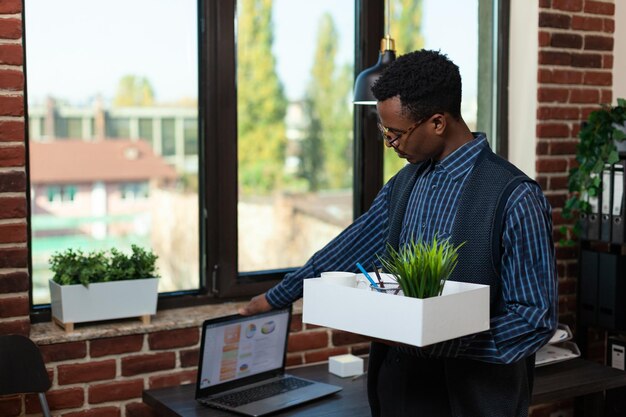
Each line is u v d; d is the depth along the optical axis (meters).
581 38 3.60
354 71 3.36
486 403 1.74
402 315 1.52
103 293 2.68
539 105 3.52
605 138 3.30
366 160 3.37
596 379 2.84
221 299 3.11
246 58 3.20
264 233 3.27
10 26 2.49
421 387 1.81
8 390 2.38
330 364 2.89
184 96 3.07
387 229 2.02
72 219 2.99
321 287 1.66
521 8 3.54
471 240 1.73
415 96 1.71
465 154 1.78
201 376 2.52
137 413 2.77
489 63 3.60
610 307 3.36
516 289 1.67
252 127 3.23
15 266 2.55
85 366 2.67
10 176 2.53
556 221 3.62
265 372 2.74
